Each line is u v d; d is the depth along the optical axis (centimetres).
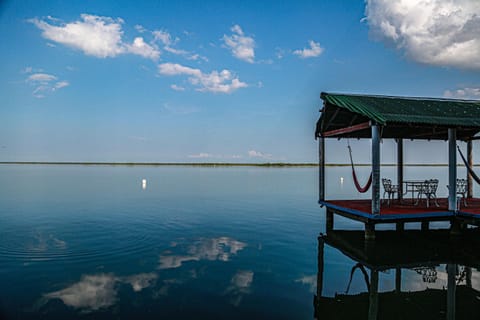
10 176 5622
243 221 1485
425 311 593
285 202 2178
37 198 2291
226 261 873
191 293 654
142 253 940
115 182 4116
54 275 750
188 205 1995
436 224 1473
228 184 3972
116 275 754
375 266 852
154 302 610
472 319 561
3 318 543
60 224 1348
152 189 3130
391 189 1298
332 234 1236
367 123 1090
